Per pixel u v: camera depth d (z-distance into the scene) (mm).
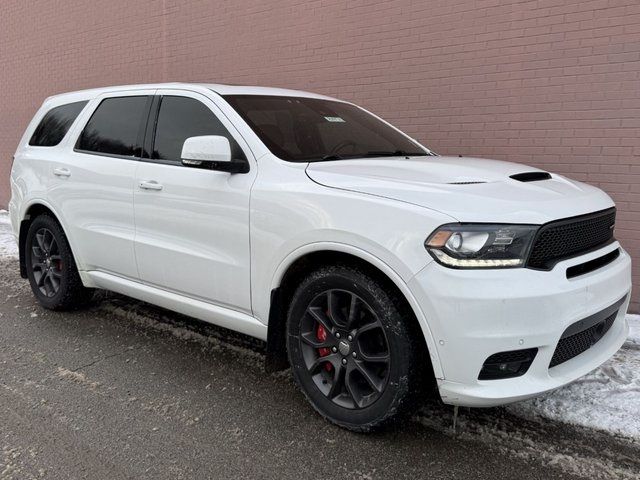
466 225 2369
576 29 4867
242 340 4098
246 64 7473
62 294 4547
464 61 5562
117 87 4309
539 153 5223
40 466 2570
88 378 3480
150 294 3795
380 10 6094
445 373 2418
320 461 2611
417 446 2729
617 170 4820
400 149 3834
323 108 3957
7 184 11633
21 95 11242
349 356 2758
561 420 2965
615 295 2754
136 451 2693
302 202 2826
